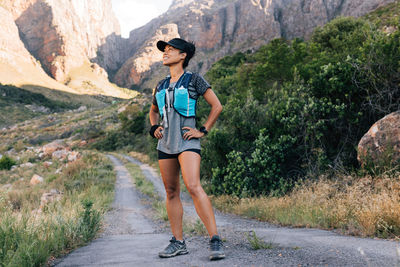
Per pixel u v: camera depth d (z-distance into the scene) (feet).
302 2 618.85
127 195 53.31
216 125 45.57
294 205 22.40
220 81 86.17
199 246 9.62
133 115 206.80
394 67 26.73
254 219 23.76
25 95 502.38
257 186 34.55
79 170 78.95
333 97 31.40
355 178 23.80
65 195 42.16
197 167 7.00
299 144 33.94
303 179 30.81
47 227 11.33
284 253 6.80
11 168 111.96
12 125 386.52
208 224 6.77
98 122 304.09
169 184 7.68
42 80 619.26
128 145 185.98
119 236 15.26
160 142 7.52
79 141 232.12
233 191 35.09
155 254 7.98
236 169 35.94
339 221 14.32
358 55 32.63
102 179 68.85
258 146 34.47
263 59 50.19
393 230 10.24
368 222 10.97
